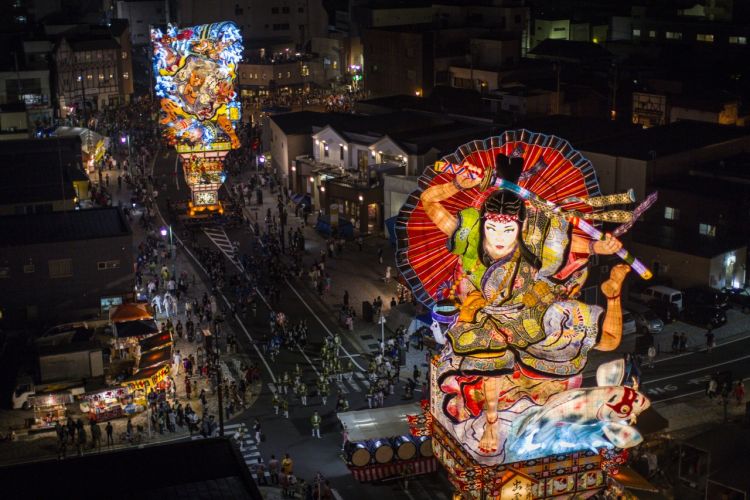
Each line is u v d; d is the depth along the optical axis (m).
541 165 44.19
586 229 43.31
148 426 68.19
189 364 76.44
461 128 117.94
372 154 114.12
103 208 94.38
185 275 95.88
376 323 86.44
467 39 157.88
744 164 99.38
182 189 129.62
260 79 190.00
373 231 109.75
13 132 137.75
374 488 61.06
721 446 58.88
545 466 44.53
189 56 109.69
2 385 76.25
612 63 154.50
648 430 61.06
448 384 44.41
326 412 70.94
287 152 124.50
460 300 43.91
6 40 172.00
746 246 91.38
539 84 140.62
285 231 111.06
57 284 86.19
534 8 195.00
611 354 78.06
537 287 43.50
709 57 158.88
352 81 186.12
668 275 90.81
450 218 43.75
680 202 94.12
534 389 44.03
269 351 81.00
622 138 104.38
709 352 79.56
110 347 79.44
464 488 44.31
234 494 42.09
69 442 67.19
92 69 175.88
